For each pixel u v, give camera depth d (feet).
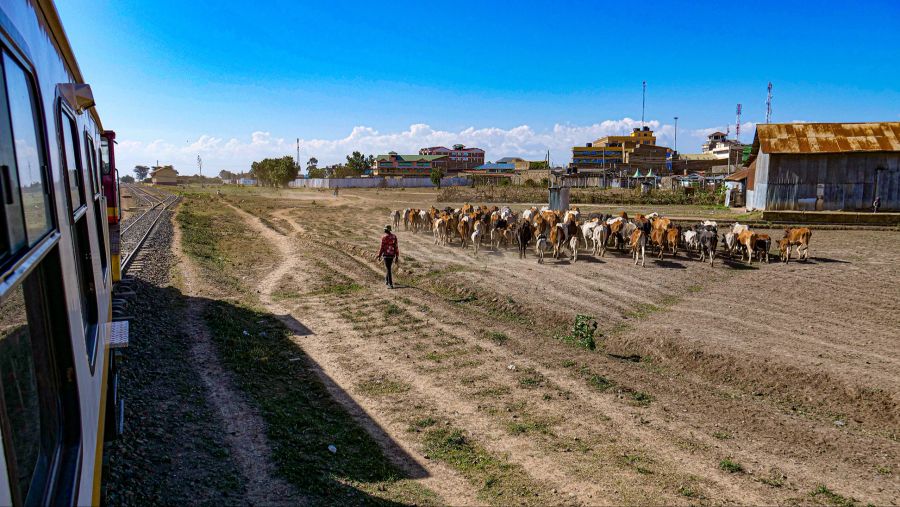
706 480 20.75
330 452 21.65
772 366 32.09
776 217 102.83
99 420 12.02
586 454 22.50
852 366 31.78
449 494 19.49
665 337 36.86
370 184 327.88
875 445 24.16
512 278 54.54
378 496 19.01
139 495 16.79
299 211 135.54
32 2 8.93
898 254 69.87
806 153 103.76
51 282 8.55
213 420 22.98
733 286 52.75
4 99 6.26
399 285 53.16
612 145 358.43
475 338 37.50
